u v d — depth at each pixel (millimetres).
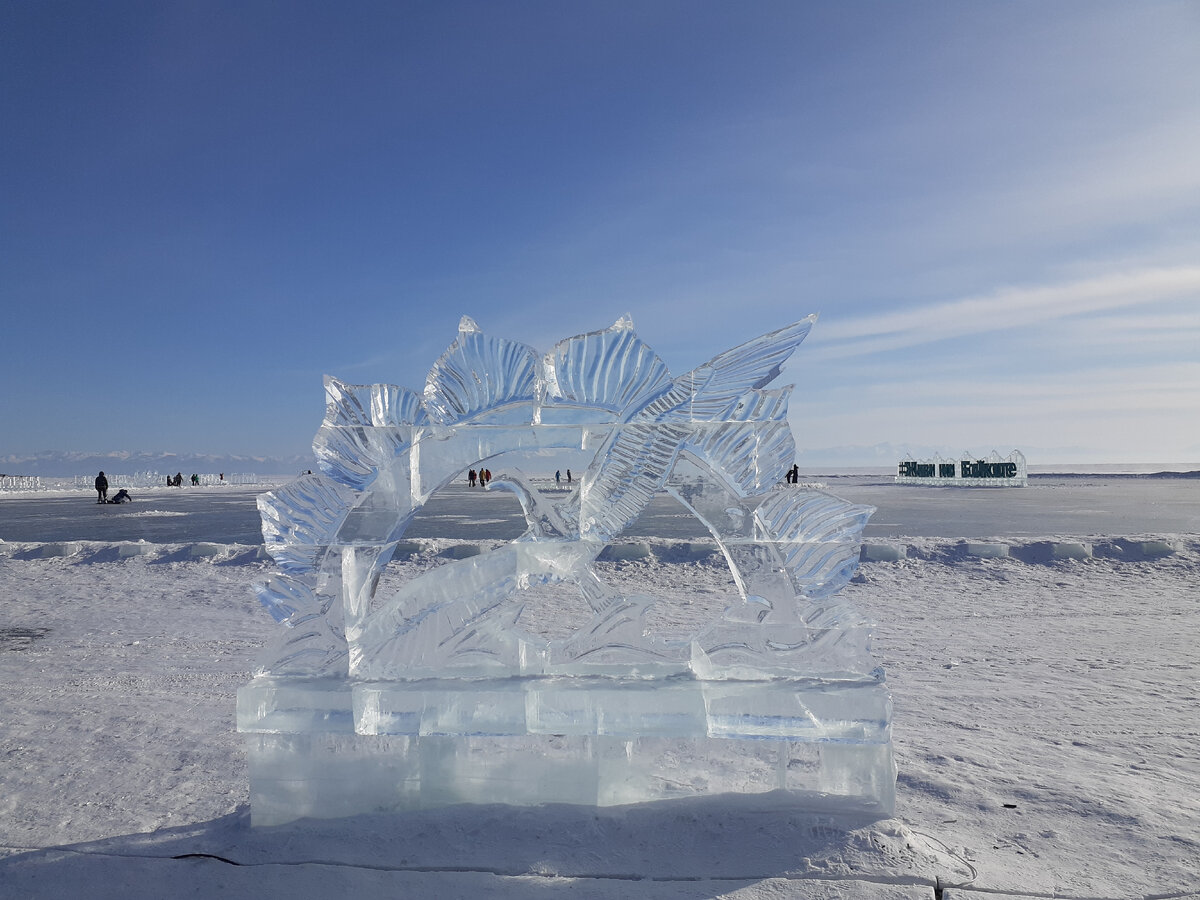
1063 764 3768
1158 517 19000
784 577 3201
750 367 3271
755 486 3238
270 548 3270
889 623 7531
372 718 3014
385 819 2979
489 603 3246
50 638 7262
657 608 8414
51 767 3832
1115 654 6250
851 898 2453
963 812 3164
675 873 2604
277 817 3072
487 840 2816
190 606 8883
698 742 3369
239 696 3072
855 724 2918
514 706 2984
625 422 3264
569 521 3322
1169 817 3104
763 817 2902
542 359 3293
